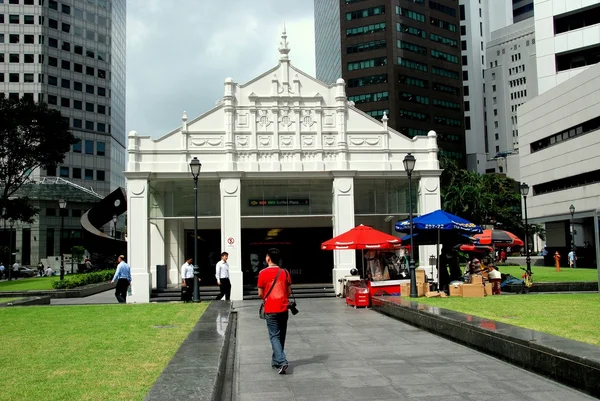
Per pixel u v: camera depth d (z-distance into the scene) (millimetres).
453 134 100750
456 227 20297
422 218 21125
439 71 100188
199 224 30688
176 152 27453
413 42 97500
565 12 51875
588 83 45625
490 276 21547
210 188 27922
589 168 45812
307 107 28312
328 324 15969
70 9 91125
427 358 10453
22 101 47938
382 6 96375
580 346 8516
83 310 17938
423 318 14133
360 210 28484
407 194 28812
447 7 102625
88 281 34312
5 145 47094
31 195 74625
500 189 76875
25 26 86375
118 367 8508
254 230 31797
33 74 85812
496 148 138250
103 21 96000
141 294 26156
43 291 28922
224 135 27812
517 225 74125
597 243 17656
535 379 8578
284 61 28422
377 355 10906
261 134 28031
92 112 92875
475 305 15844
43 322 14539
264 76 28359
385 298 18844
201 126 27781
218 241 31281
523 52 134750
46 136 48344
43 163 50531
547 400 7422
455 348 11430
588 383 7520
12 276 55562
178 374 7148
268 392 8180
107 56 96062
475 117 132875
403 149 28672
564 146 49438
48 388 7176
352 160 28359
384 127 28641
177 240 30328
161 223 29625
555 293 21109
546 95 52250
